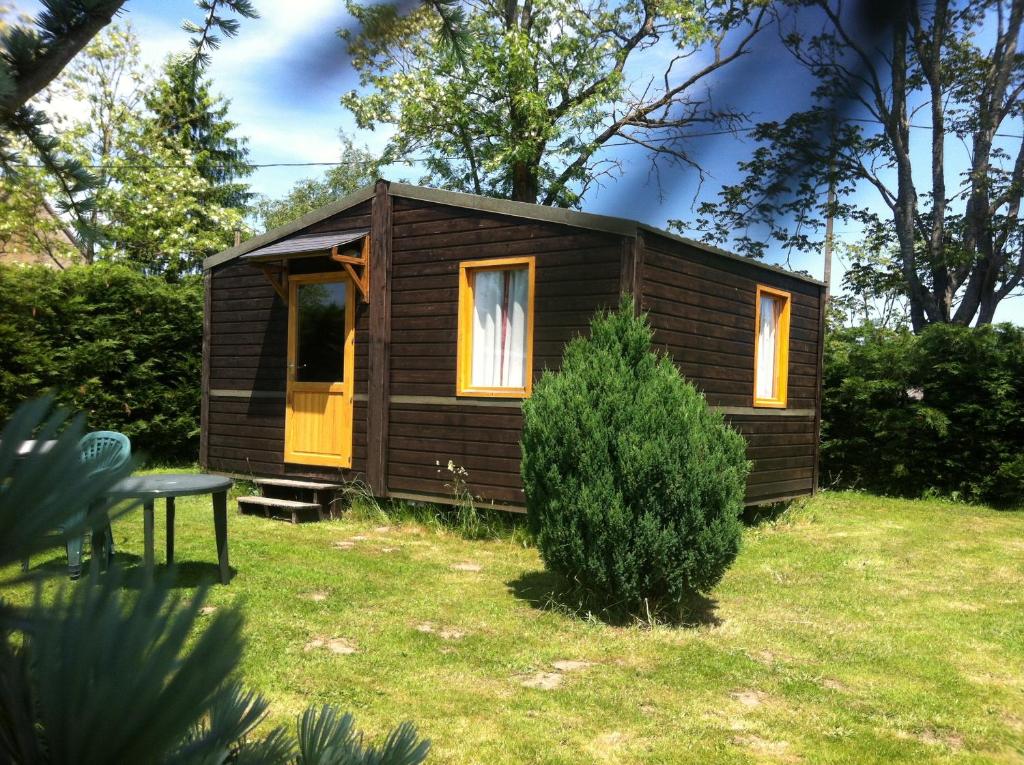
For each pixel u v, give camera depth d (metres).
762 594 6.00
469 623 4.90
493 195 16.55
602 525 4.96
